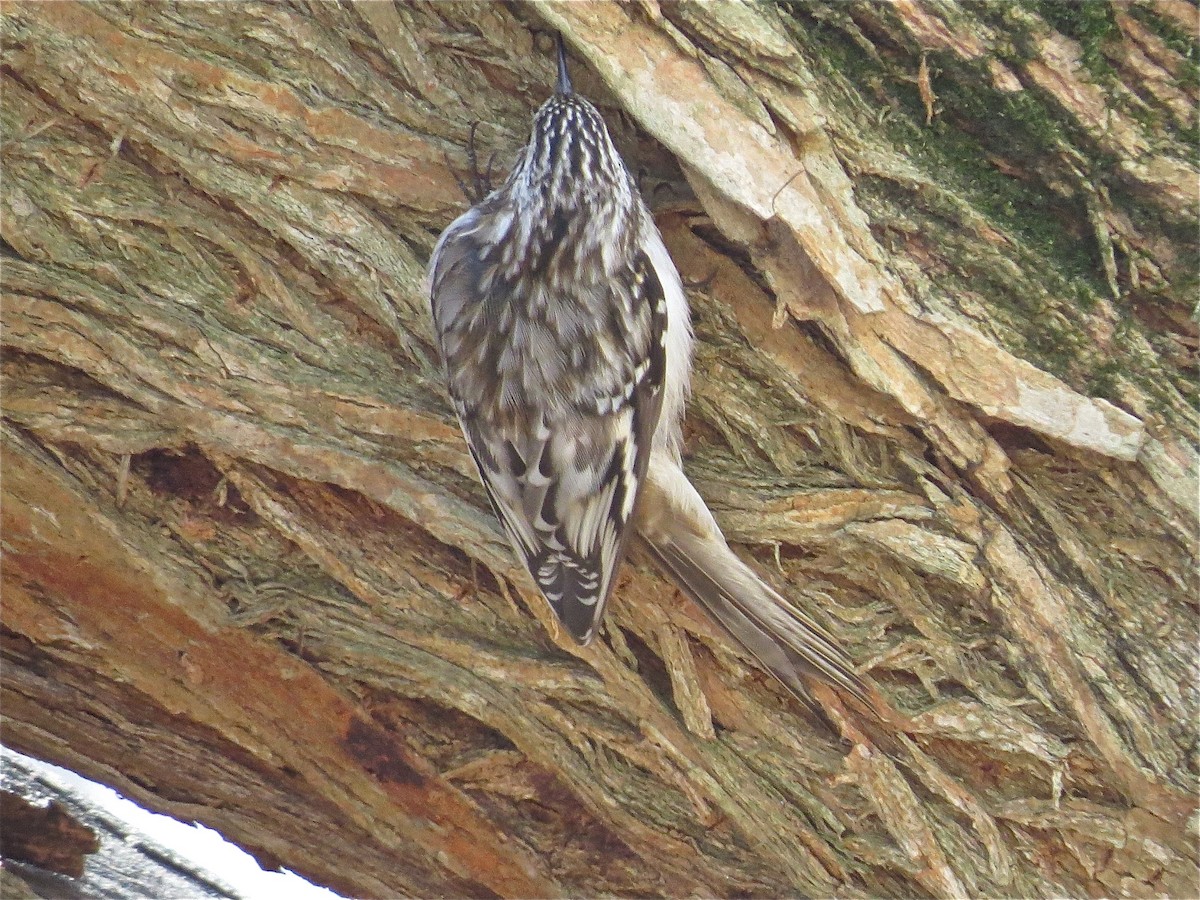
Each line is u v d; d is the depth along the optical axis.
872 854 3.06
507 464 3.06
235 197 3.05
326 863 3.07
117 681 3.06
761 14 3.03
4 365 3.05
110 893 3.07
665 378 3.06
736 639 3.06
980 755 3.05
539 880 3.07
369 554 3.06
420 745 3.07
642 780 3.06
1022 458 3.05
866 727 3.06
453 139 3.06
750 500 3.06
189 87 3.04
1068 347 3.04
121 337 3.05
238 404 3.05
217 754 3.07
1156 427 3.04
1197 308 3.04
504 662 3.06
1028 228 3.04
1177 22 3.03
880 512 3.05
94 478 3.05
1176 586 3.04
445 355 3.06
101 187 3.05
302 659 3.06
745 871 3.06
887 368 3.04
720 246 3.06
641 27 3.03
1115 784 3.05
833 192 3.04
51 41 3.04
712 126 3.04
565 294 3.06
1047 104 3.04
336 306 3.06
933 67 3.04
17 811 3.07
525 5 3.05
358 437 3.06
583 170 3.05
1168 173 3.04
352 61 3.05
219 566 3.06
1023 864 3.05
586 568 3.05
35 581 3.06
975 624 3.05
